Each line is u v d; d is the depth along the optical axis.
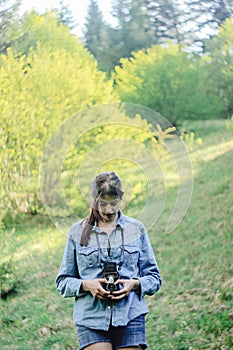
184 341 5.80
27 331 6.26
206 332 5.85
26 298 6.76
